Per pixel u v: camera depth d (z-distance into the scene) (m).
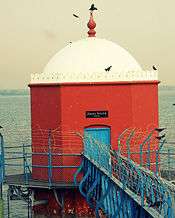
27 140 74.81
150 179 16.17
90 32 29.25
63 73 26.48
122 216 17.62
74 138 26.12
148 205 15.11
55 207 26.31
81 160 25.45
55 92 26.45
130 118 26.48
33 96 27.42
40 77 27.11
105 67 26.69
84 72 26.47
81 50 27.70
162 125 92.12
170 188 14.09
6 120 131.12
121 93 26.48
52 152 26.38
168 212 13.33
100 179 21.12
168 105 190.38
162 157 33.44
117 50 27.95
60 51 28.91
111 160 20.81
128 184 17.44
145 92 27.00
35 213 27.00
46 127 26.81
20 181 26.47
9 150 59.91
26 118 139.88
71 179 25.81
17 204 37.59
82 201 25.73
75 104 26.22
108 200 19.78
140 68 28.11
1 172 26.28
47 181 26.28
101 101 26.31
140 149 24.27
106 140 26.38
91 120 26.25
